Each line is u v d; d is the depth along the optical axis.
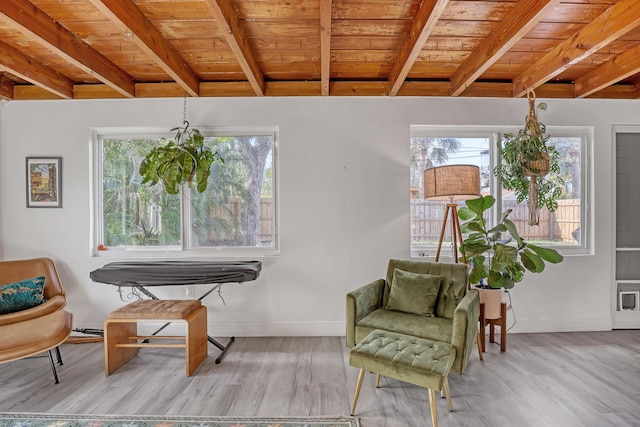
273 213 3.51
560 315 3.46
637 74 3.26
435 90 3.37
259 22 2.35
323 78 2.88
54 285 2.98
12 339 2.32
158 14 2.25
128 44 2.65
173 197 3.51
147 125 3.39
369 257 3.40
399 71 2.81
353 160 3.40
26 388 2.36
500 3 2.16
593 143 3.48
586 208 3.53
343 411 2.10
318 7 2.18
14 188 3.39
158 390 2.34
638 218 3.54
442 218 3.56
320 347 3.08
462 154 3.57
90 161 3.41
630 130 3.52
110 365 2.55
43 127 3.38
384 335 2.24
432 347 2.07
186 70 3.00
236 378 2.50
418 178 3.56
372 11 2.23
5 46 2.62
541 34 2.52
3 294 2.61
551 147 3.31
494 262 2.90
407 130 3.40
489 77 3.34
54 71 3.11
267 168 3.51
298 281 3.38
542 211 3.56
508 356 2.87
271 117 3.39
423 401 2.20
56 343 2.50
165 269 2.80
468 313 2.21
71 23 2.35
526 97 3.42
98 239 3.47
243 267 2.87
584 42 2.42
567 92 3.42
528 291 3.45
